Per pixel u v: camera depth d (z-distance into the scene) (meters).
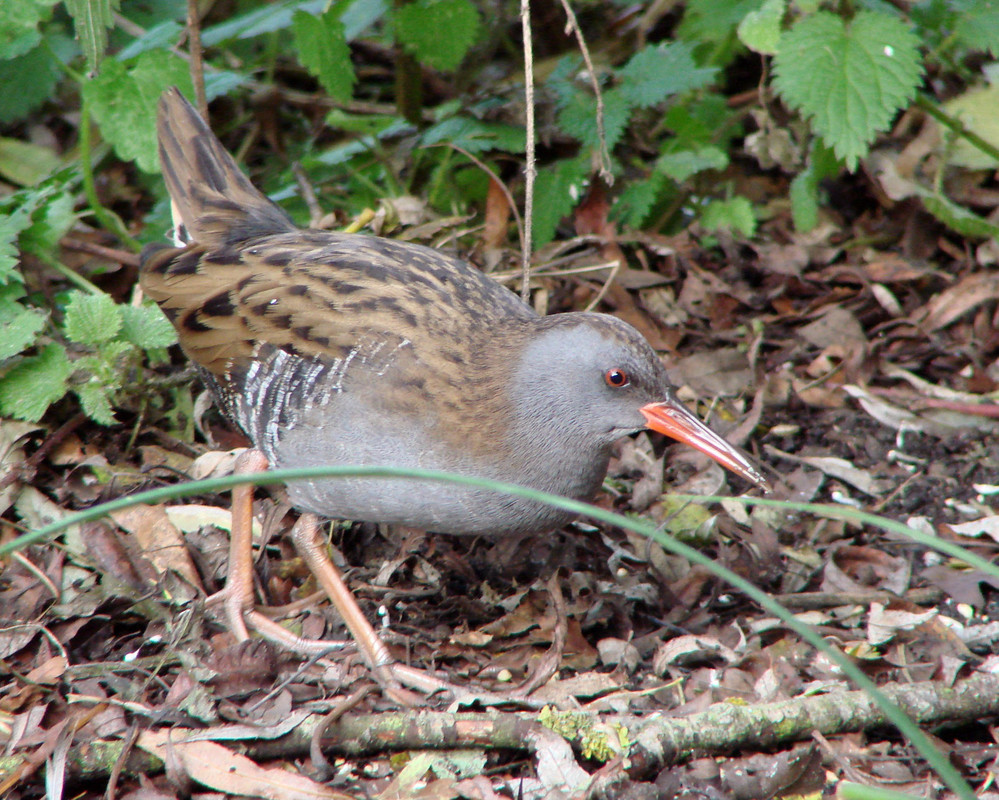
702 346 9.48
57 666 6.18
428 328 6.54
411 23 9.41
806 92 8.81
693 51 10.84
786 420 8.90
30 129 11.14
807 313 9.69
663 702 6.38
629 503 8.03
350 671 6.47
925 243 10.32
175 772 5.63
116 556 6.89
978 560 4.74
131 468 7.77
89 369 7.66
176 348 8.83
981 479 8.30
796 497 8.16
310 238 7.21
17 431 7.51
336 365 6.46
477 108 10.20
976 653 6.91
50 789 5.50
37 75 10.43
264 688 6.24
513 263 9.43
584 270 8.95
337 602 6.66
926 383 9.06
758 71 11.66
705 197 10.70
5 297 7.98
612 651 6.70
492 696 6.18
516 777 5.88
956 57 10.56
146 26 10.82
